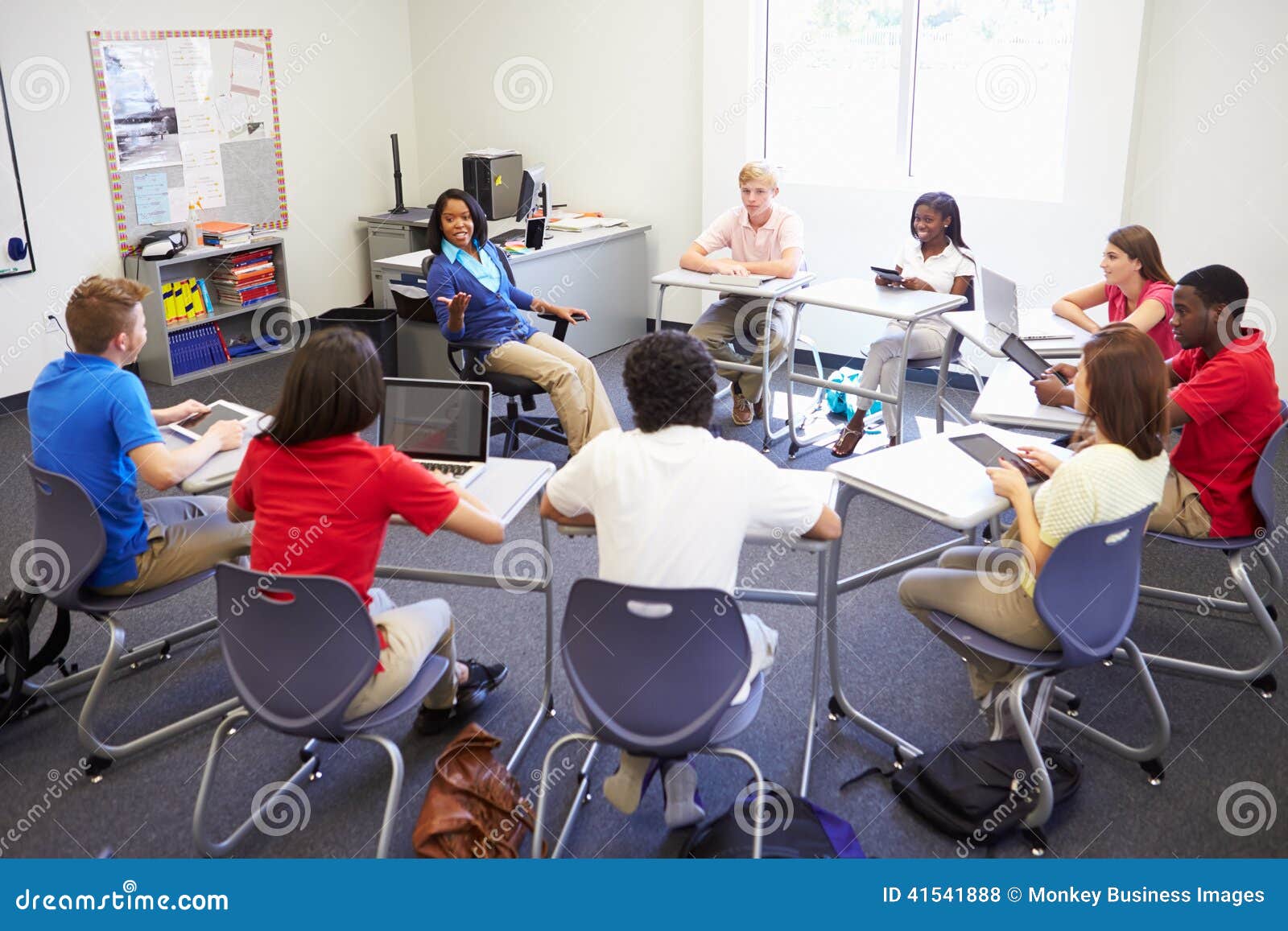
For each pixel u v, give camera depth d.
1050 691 2.56
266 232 6.10
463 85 6.62
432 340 5.09
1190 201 4.74
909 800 2.44
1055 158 5.08
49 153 5.07
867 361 4.50
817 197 5.60
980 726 2.72
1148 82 4.69
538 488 2.54
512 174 6.09
